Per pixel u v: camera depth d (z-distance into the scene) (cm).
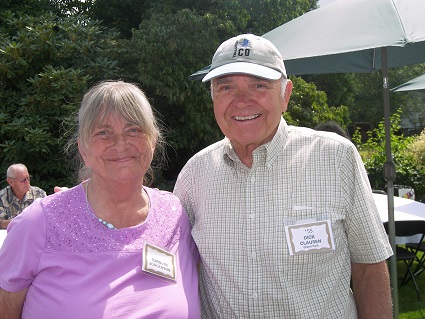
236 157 175
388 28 250
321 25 290
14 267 154
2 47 807
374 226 163
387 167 329
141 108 161
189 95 891
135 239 164
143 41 870
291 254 160
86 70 852
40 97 785
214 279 174
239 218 171
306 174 166
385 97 338
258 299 164
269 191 168
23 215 159
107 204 164
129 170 159
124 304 152
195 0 997
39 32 835
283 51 287
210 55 905
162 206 179
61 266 153
